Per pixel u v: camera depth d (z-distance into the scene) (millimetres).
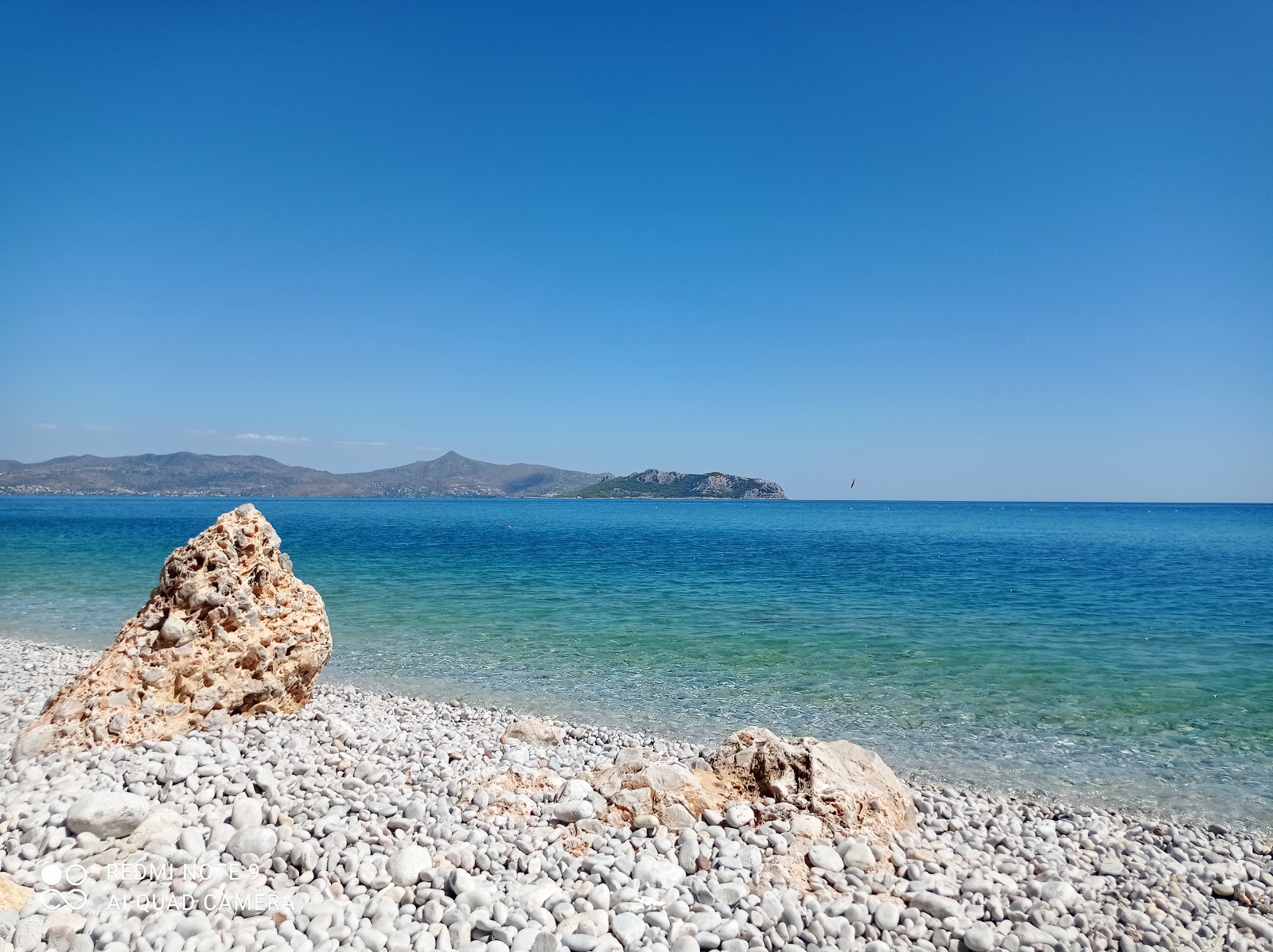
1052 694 15812
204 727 9891
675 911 6078
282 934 5512
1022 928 6113
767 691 15984
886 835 7727
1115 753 12406
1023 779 11336
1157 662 18578
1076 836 8891
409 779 8906
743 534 83875
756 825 7676
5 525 80750
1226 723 13891
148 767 8281
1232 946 6266
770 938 5801
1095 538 77688
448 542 61750
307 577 34688
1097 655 19312
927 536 80312
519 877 6570
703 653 19422
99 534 63188
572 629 22484
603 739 12414
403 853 6656
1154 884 7340
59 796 7504
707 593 30547
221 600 10539
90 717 9305
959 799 10164
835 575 37438
